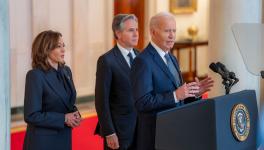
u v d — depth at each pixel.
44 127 4.16
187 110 2.77
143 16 11.44
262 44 3.51
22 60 8.05
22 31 8.05
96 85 4.63
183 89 3.57
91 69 9.23
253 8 4.35
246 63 3.56
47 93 4.17
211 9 4.48
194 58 12.80
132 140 4.65
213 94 4.55
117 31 4.63
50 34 4.20
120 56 4.64
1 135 2.34
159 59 3.79
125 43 4.62
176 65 3.99
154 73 3.73
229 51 4.37
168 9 12.34
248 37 3.52
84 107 8.60
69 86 4.33
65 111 4.27
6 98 2.36
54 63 4.26
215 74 4.50
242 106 2.88
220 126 2.69
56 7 8.53
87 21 9.09
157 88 3.74
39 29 8.26
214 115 2.67
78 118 4.27
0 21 2.29
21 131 7.21
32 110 4.09
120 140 4.62
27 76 4.16
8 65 2.36
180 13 12.77
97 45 9.34
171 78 3.78
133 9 11.25
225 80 3.52
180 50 12.58
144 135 3.75
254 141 3.06
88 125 7.60
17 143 6.84
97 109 4.61
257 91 4.40
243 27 3.53
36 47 4.20
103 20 9.39
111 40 9.54
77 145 6.94
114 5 10.86
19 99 8.02
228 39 4.36
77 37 8.94
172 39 3.79
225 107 2.74
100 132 4.70
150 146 3.72
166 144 2.87
